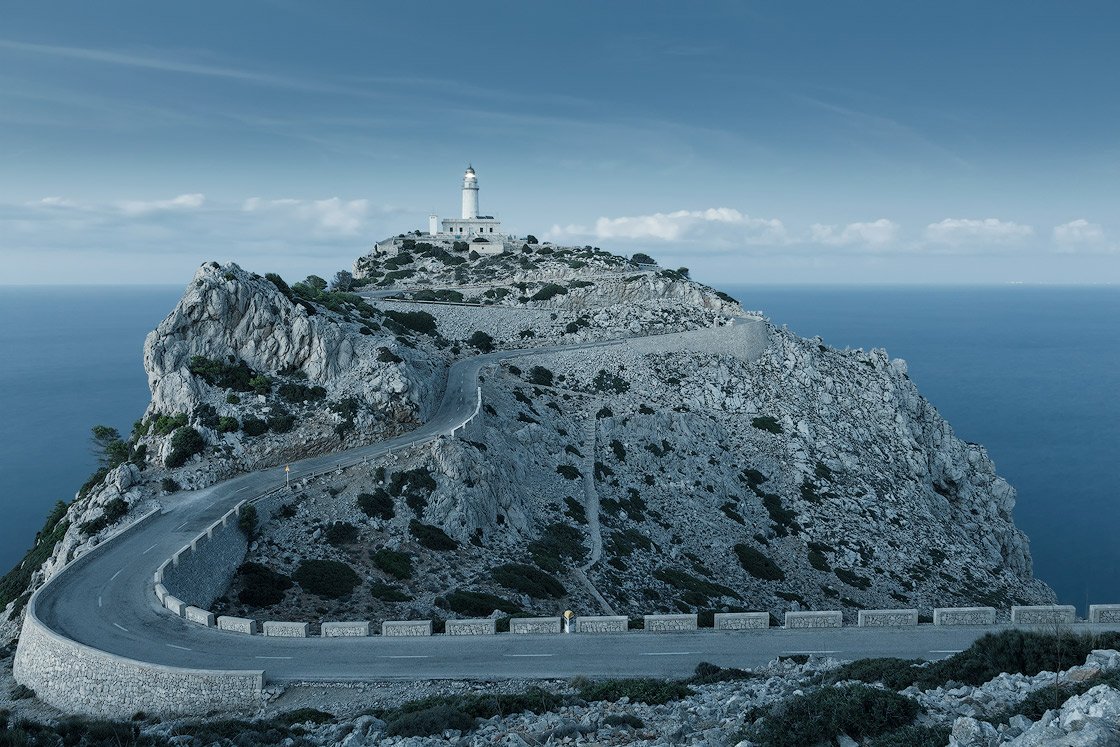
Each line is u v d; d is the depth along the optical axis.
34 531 134.12
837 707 18.98
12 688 38.88
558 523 67.50
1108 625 37.12
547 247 167.88
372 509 55.72
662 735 21.17
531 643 36.91
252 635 38.44
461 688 31.73
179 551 44.12
